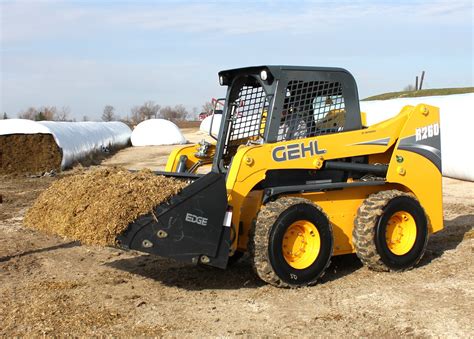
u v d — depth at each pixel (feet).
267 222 19.51
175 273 22.65
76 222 18.74
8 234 30.94
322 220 20.39
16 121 63.10
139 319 17.53
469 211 34.99
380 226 21.44
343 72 21.62
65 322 17.25
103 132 95.71
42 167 63.26
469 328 16.38
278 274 19.69
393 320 17.10
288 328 16.66
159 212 18.15
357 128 21.93
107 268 23.72
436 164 23.38
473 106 46.85
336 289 20.11
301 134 20.94
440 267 22.62
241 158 19.61
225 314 17.89
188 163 23.76
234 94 22.15
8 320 17.52
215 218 18.78
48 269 23.80
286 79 20.52
